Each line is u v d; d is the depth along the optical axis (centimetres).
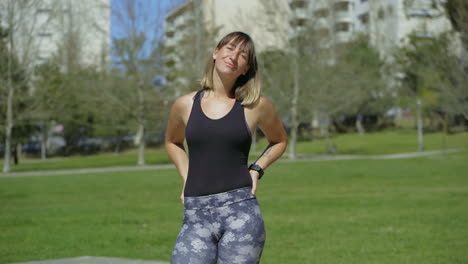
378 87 5769
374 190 1841
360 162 3325
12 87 3503
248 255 292
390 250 820
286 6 4312
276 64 4053
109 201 1650
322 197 1633
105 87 3784
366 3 6912
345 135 6281
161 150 5916
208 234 297
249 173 308
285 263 736
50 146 5972
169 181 2372
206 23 4166
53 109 3753
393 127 6750
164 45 3894
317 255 789
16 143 4475
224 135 298
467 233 957
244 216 295
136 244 905
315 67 3950
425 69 3644
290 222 1127
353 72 4153
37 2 3522
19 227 1102
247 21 4297
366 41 6041
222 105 305
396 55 5341
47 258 778
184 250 294
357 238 928
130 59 3806
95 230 1056
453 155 3744
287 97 3966
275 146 327
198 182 300
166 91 3888
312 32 3988
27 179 2600
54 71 3947
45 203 1623
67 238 964
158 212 1349
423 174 2455
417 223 1081
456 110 3419
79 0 4184
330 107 4150
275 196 1691
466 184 1984
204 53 3950
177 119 320
